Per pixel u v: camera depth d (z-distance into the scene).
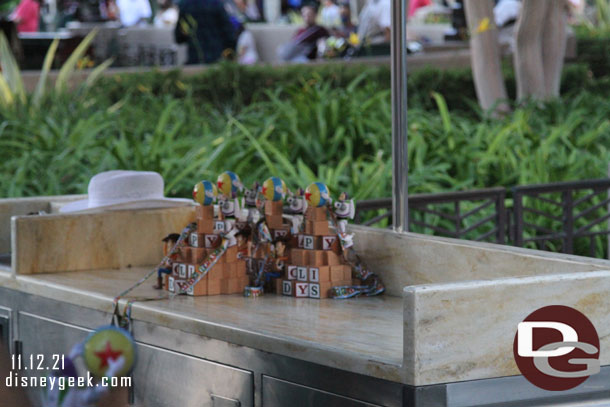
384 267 4.68
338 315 4.14
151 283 4.89
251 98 16.97
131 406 4.36
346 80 17.47
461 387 3.23
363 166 9.96
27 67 21.48
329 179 8.97
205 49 21.80
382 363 3.26
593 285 3.38
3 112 13.13
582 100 14.45
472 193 8.33
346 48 22.08
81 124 10.64
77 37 22.17
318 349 3.49
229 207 4.69
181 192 9.20
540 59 14.59
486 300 3.23
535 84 14.54
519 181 9.91
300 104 10.70
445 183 10.05
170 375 4.16
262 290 4.59
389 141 10.31
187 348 4.07
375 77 17.41
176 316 4.09
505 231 8.81
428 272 4.48
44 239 5.13
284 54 23.73
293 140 10.33
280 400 3.68
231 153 9.73
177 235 4.75
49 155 10.14
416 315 3.14
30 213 5.89
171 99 13.85
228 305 4.33
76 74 16.97
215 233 4.63
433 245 4.45
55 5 28.44
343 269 4.58
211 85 16.73
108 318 4.46
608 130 12.37
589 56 22.12
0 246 6.10
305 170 8.95
